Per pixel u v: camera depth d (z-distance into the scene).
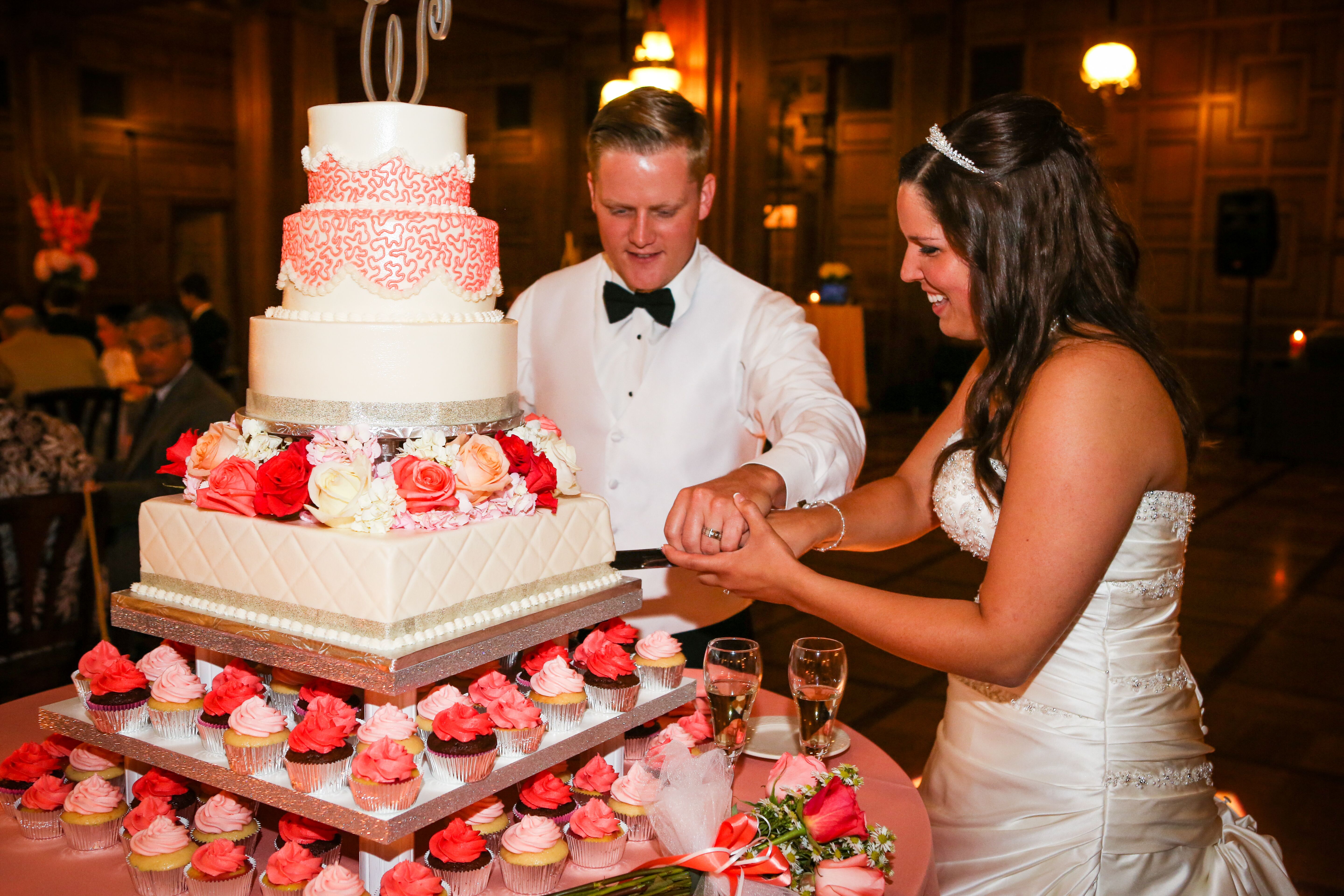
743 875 1.25
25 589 3.13
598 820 1.46
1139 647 1.63
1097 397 1.41
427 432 1.48
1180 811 1.63
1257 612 5.73
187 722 1.48
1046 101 1.57
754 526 1.57
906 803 1.67
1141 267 1.63
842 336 10.10
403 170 1.53
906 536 1.99
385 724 1.34
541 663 1.64
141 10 13.62
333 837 1.45
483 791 1.35
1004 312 1.55
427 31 1.57
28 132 13.20
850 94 13.20
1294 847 3.35
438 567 1.37
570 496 1.70
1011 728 1.69
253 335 1.61
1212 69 11.48
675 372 2.51
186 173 14.68
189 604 1.50
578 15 13.15
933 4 12.33
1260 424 10.60
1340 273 11.16
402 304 1.53
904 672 4.86
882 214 13.15
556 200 14.23
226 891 1.35
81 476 3.52
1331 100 10.98
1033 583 1.40
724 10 8.16
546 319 2.70
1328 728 4.27
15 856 1.49
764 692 2.21
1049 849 1.63
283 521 1.43
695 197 2.35
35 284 13.26
